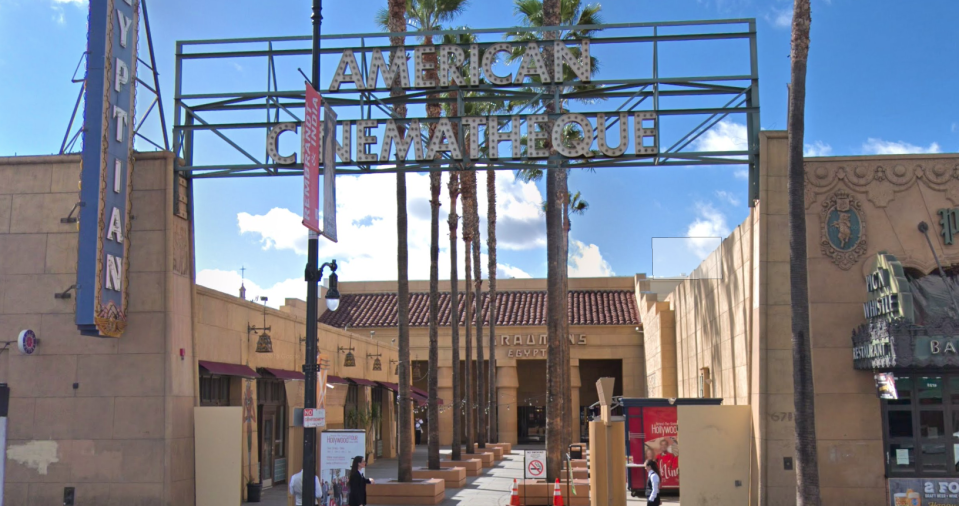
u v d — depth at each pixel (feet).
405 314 81.61
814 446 51.21
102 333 59.93
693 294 97.45
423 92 67.00
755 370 61.57
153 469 61.41
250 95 67.62
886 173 60.39
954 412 57.52
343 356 112.68
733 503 60.75
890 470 57.47
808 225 60.54
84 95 60.34
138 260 63.77
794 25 52.95
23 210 64.39
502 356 165.89
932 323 53.06
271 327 88.22
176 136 67.41
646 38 65.57
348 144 65.82
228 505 63.82
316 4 54.49
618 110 65.21
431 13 98.02
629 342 159.22
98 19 60.03
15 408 62.69
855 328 59.00
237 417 64.90
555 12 78.48
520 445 169.89
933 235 59.41
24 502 61.82
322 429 59.62
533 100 66.80
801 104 52.90
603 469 58.85
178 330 64.23
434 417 93.61
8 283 63.87
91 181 59.47
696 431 61.57
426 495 75.31
